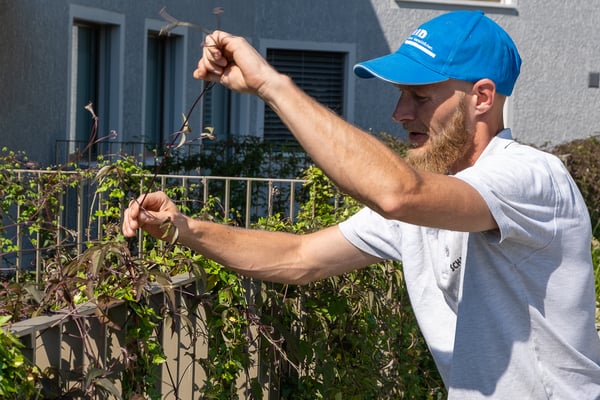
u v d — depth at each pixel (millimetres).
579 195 2170
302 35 16391
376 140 1901
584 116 17984
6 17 8922
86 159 10328
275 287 3762
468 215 1960
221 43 2000
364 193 1879
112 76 11188
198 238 2561
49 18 9742
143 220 2500
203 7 13539
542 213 2070
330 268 2607
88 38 11016
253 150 10359
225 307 3303
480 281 2160
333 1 16516
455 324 2330
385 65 2209
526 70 17688
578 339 2176
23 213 5086
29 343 2381
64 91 10133
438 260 2307
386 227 2523
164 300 2963
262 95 1947
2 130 8930
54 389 2416
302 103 1899
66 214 6371
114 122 11180
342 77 16828
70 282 2568
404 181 1869
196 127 13453
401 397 4520
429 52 2188
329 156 1875
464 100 2199
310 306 3885
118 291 2744
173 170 9898
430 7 17000
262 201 10008
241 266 2596
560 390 2166
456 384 2209
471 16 2223
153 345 2883
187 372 3332
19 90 9211
